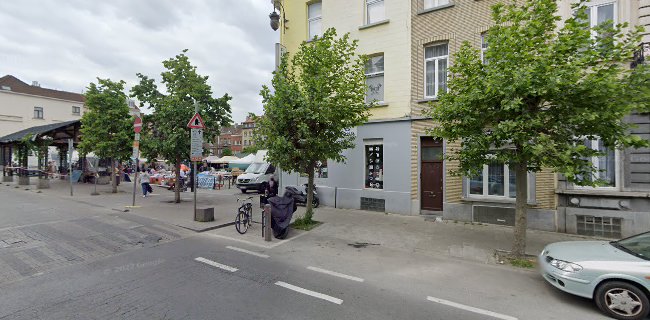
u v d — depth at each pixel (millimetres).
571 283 4172
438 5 10797
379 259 6180
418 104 10789
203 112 12758
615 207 7781
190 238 7609
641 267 3850
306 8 13680
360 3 12109
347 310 4000
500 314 3965
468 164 6426
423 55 10805
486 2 9734
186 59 13047
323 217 10320
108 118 15789
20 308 3943
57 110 43688
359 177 11812
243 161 25578
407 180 10797
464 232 8305
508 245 7098
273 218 7695
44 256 5973
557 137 5453
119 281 4859
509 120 5523
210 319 3707
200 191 19234
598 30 5348
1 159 30812
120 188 18562
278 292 4527
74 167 23953
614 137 5285
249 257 6191
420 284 4922
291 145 7984
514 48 5676
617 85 4867
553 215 8438
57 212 10109
